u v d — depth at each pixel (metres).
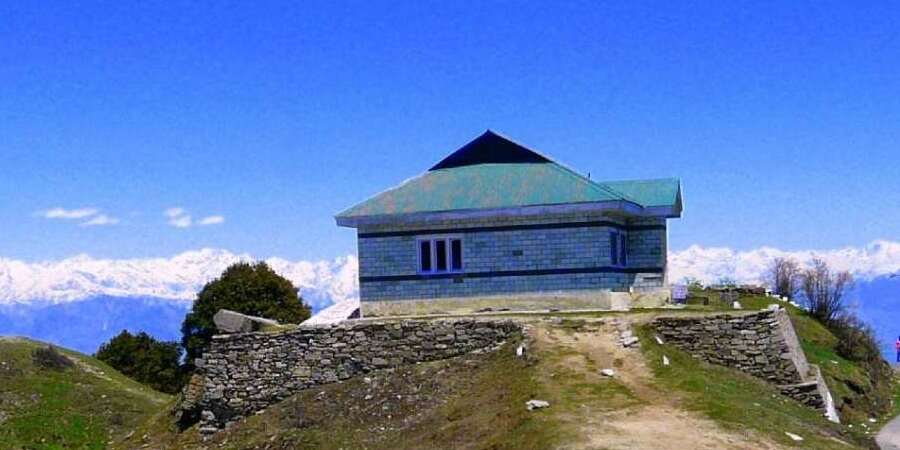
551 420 34.25
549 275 54.56
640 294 58.62
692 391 38.06
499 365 43.97
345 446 39.84
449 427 37.84
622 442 31.12
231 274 89.81
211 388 47.88
